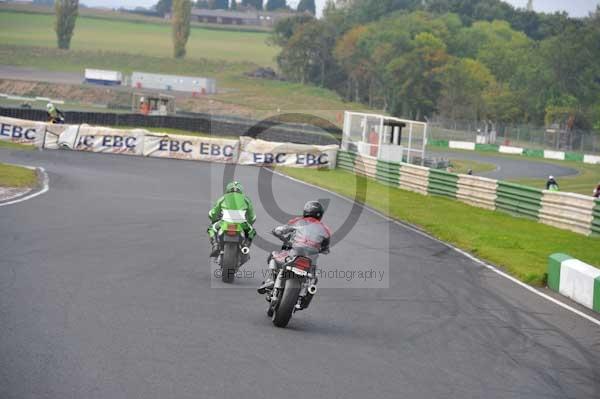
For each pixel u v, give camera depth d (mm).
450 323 33062
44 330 25641
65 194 66812
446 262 49625
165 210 62562
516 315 35938
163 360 23406
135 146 122000
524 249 57656
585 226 72188
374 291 38656
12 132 119562
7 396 19172
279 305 28859
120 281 35062
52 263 37750
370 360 25781
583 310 38375
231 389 21203
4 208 54906
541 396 23688
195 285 35844
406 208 80938
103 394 19906
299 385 22156
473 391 23484
